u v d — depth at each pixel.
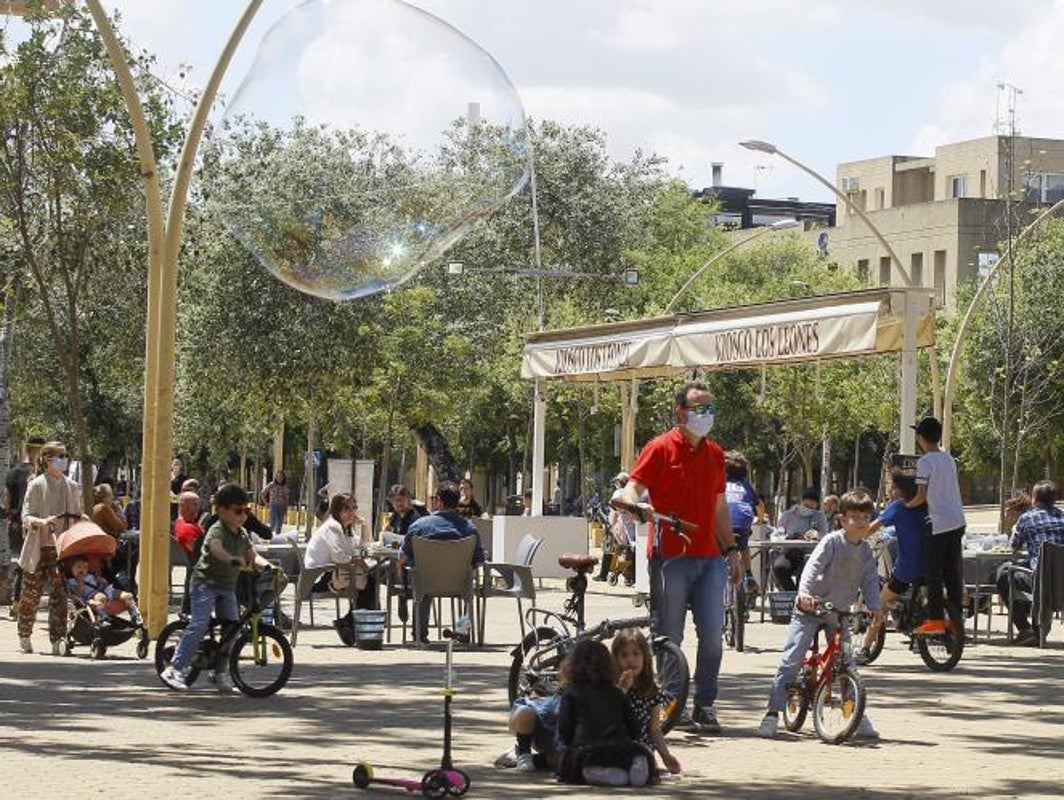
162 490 21.02
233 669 15.79
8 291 28.58
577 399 68.69
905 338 21.83
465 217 15.84
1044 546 22.02
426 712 14.66
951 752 12.61
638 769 10.82
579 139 70.56
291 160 31.08
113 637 19.84
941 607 18.83
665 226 83.94
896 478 19.17
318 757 11.95
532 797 10.33
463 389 55.56
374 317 53.38
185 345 52.47
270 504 55.31
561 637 12.49
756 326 24.56
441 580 21.38
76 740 12.76
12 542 28.06
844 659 13.17
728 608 21.12
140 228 30.66
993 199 92.50
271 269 16.36
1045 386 59.19
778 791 10.66
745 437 72.06
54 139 25.62
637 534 28.03
